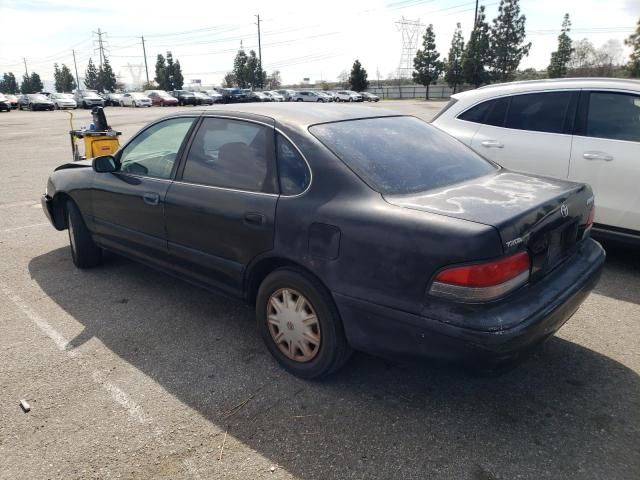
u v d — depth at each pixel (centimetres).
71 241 477
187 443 248
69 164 487
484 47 5575
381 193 262
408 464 233
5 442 248
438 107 3703
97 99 4388
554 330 254
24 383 296
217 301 412
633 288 427
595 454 237
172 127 376
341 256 257
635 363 314
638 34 4256
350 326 263
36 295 423
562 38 5628
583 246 304
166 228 361
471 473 227
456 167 312
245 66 7644
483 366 225
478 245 219
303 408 273
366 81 6888
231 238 312
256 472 229
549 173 487
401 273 238
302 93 5162
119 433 254
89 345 341
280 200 287
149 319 380
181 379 302
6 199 777
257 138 313
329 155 279
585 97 475
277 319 301
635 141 442
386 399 280
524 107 512
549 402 276
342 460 236
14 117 3086
